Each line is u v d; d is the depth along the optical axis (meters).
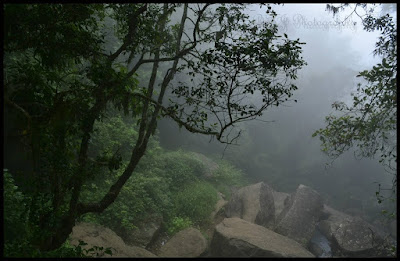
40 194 5.17
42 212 5.36
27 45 5.05
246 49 4.95
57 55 5.31
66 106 5.05
